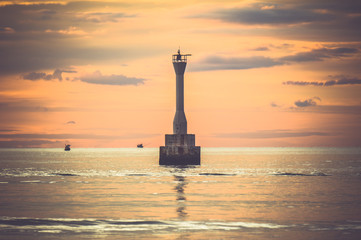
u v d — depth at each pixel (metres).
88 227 53.34
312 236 49.25
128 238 48.53
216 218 58.12
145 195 80.12
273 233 50.47
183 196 78.75
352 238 48.47
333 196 79.12
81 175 127.94
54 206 67.50
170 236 49.31
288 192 84.94
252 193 83.12
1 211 63.25
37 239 48.22
